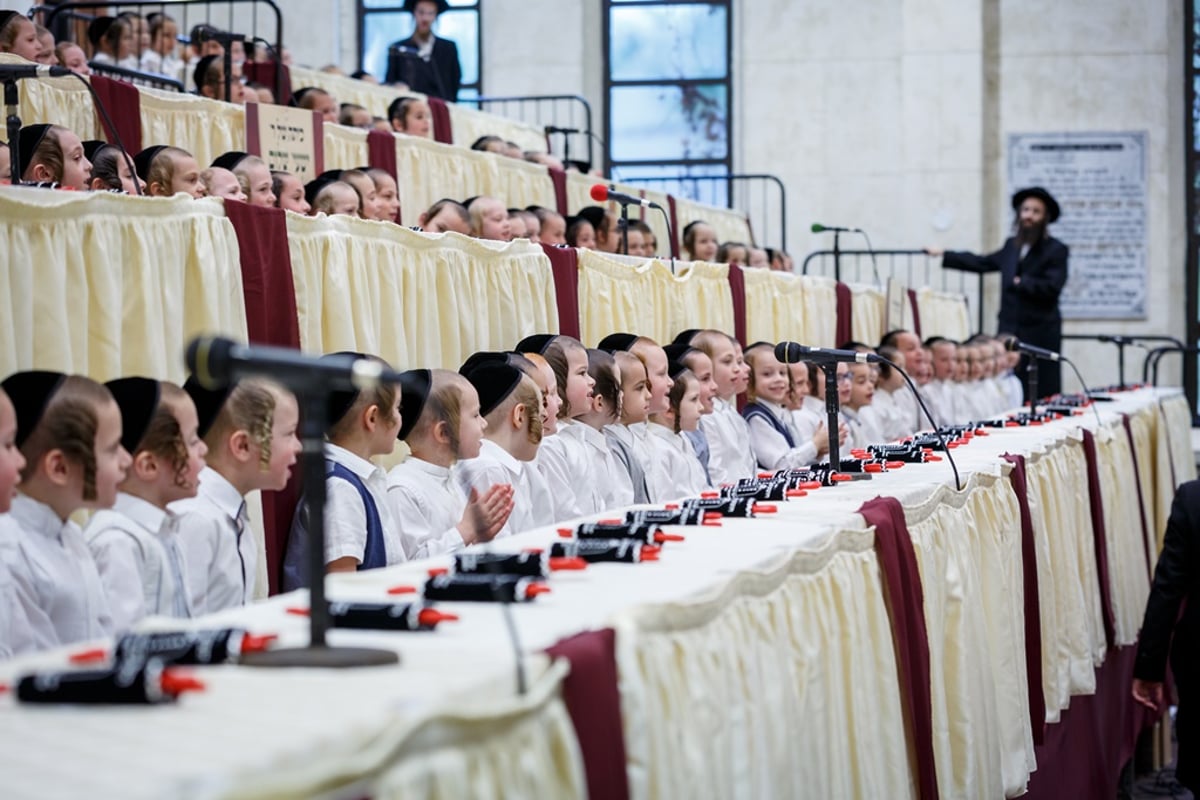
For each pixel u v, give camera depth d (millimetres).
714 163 19500
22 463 3381
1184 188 19391
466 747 2252
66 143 6066
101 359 4602
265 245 5293
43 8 10312
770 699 3477
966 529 5668
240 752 1917
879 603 4438
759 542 3932
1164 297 19234
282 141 8094
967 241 18875
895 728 4359
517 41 19234
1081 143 19203
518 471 5680
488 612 2969
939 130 18906
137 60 11172
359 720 2080
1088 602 8109
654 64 19516
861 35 19297
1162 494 12102
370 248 5902
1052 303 16172
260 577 4910
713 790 3064
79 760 1886
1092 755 7992
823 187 19344
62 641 3623
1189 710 6973
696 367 7742
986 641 5762
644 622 2885
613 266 8086
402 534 5055
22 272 4355
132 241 4730
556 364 6449
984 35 19234
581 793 2498
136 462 3936
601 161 19484
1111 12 19125
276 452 4332
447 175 10844
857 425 10094
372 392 4863
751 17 19422
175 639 2520
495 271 6855
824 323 11594
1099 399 12438
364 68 19172
